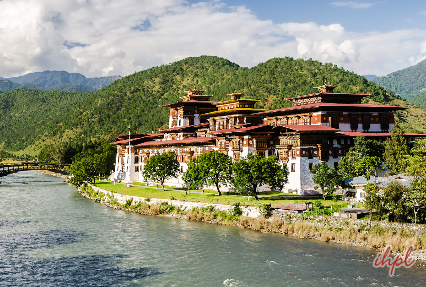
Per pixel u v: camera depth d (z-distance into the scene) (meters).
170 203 101.88
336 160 109.06
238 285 53.47
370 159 99.06
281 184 102.56
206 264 61.78
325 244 70.88
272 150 113.75
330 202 88.62
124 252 68.81
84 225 90.25
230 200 94.94
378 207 71.50
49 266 62.16
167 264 62.25
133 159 163.00
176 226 87.12
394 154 106.56
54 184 192.50
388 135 116.75
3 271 60.06
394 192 70.44
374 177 96.06
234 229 83.19
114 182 154.62
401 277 55.12
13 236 80.44
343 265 59.94
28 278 57.25
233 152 114.50
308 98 134.00
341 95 129.00
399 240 66.44
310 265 60.09
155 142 154.62
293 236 76.62
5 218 99.12
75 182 157.62
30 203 124.69
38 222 94.00
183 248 70.19
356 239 70.44
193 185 107.94
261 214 83.75
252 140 111.94
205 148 128.25
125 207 111.50
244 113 136.00
